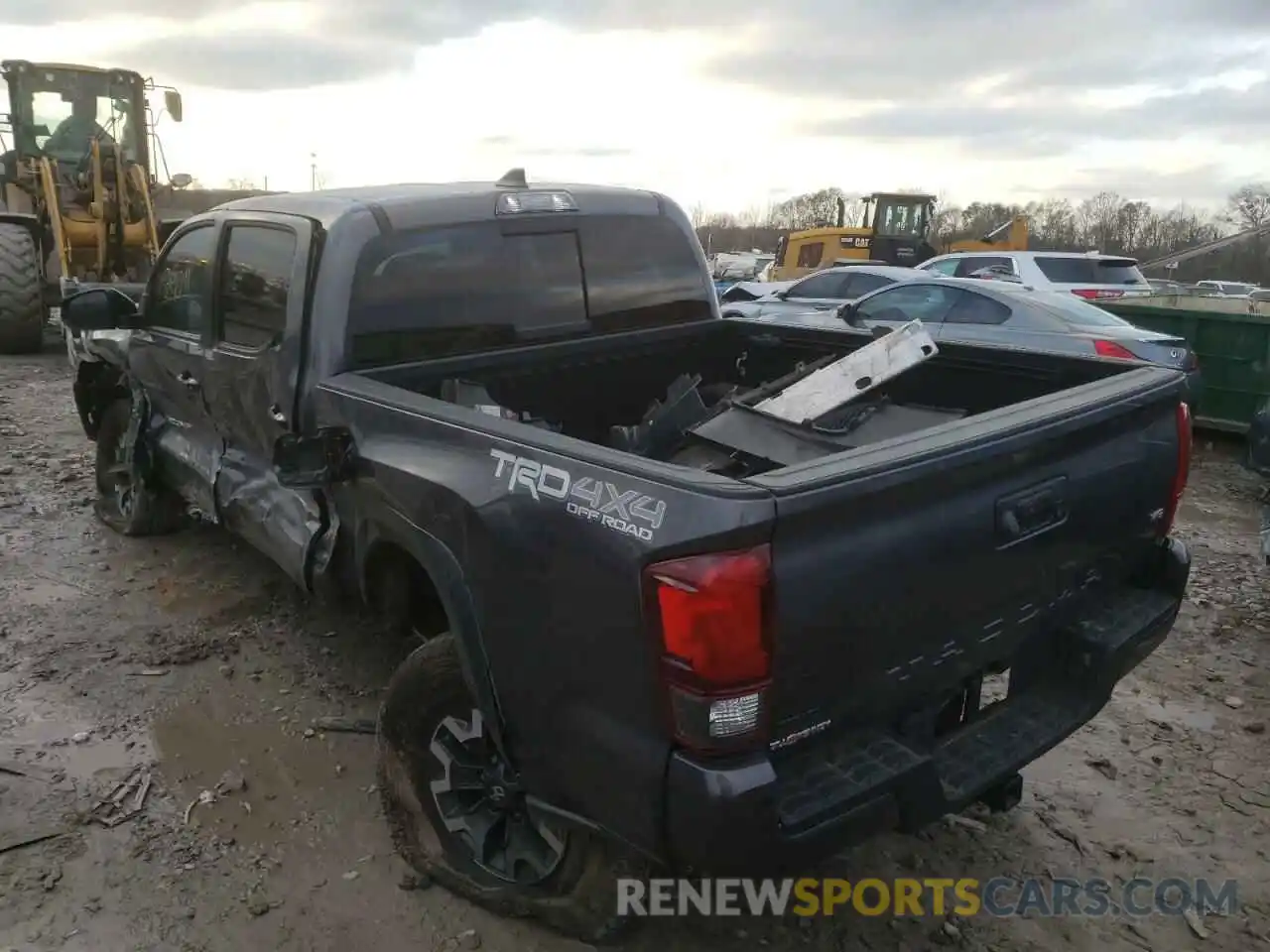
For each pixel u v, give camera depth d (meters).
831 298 11.91
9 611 4.84
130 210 12.19
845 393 3.28
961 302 8.88
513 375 3.83
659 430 3.57
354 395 3.19
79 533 5.88
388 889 3.08
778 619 2.07
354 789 3.55
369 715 4.02
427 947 2.85
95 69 12.23
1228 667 4.67
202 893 3.04
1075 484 2.71
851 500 2.12
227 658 4.44
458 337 3.72
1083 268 13.73
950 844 3.38
